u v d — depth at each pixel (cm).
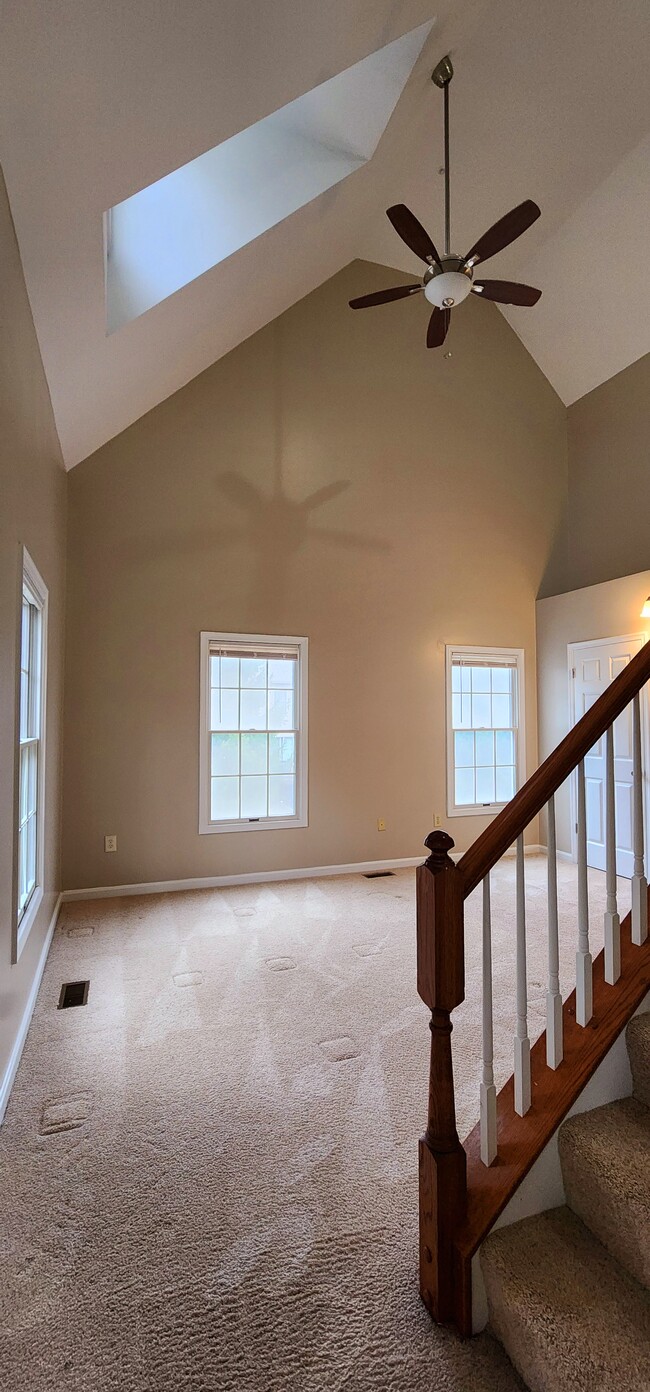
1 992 199
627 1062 145
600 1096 143
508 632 602
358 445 538
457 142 402
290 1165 175
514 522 609
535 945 339
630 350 556
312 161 329
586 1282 117
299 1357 121
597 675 543
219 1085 214
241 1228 152
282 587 505
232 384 492
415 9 243
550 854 141
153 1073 221
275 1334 125
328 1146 183
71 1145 183
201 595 477
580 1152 130
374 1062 228
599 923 371
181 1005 275
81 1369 119
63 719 432
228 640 484
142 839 455
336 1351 122
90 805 442
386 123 320
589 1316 110
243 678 495
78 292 251
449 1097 128
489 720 595
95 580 447
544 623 607
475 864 129
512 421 611
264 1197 163
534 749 611
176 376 443
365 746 533
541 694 609
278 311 495
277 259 377
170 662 466
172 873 463
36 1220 155
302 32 199
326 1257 144
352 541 534
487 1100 134
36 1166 174
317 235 391
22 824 277
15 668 224
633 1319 110
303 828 506
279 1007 273
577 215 486
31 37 145
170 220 302
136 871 454
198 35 170
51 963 322
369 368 545
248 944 350
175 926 380
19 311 222
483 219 488
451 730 569
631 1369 101
